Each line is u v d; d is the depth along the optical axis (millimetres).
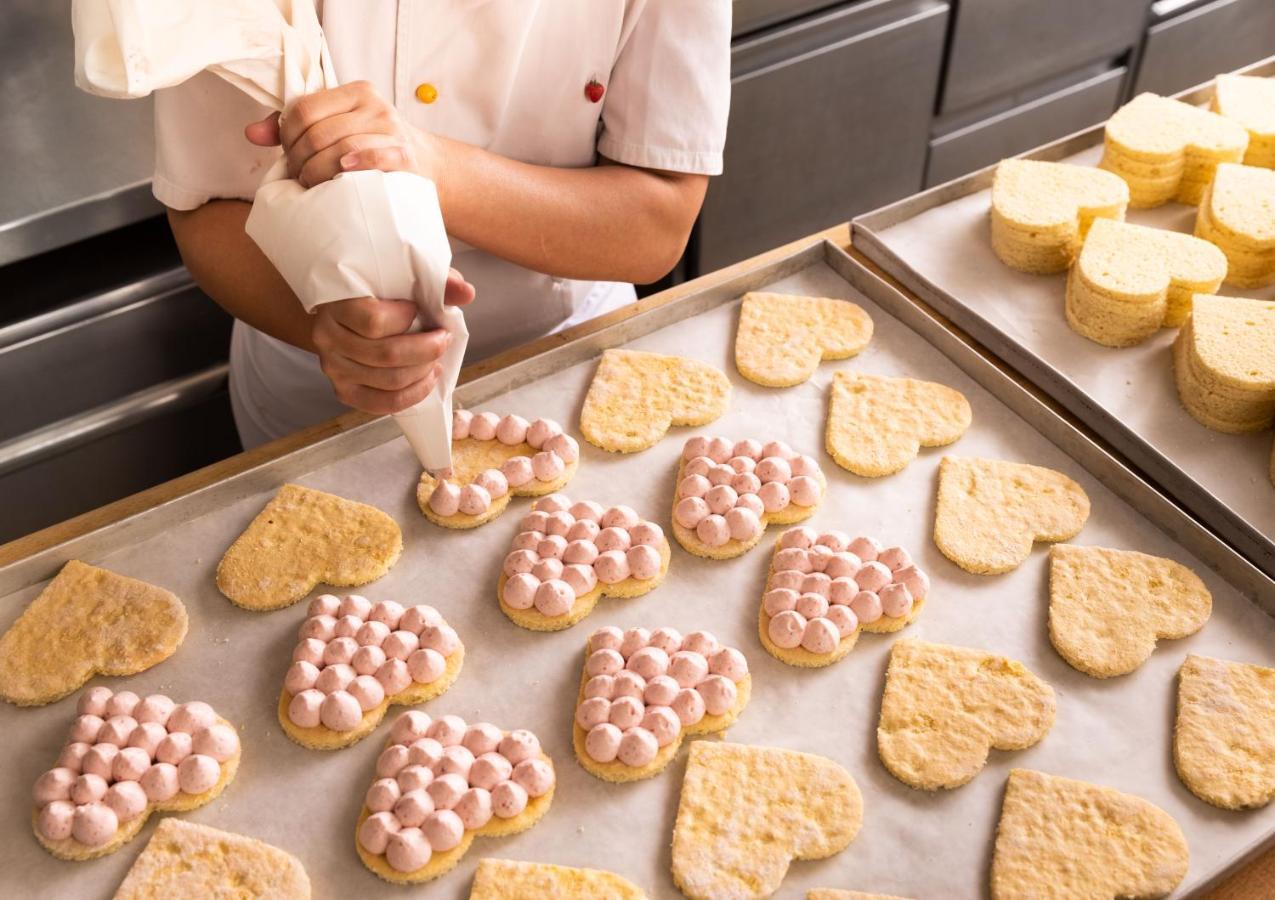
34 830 855
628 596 1000
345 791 876
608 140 1165
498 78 1094
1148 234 1272
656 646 943
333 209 814
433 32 1055
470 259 1222
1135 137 1373
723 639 971
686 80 1105
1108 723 907
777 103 1950
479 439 1110
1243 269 1269
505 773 870
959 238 1354
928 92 2139
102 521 1048
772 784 868
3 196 1385
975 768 874
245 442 1467
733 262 2139
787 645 948
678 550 1038
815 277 1282
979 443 1115
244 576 994
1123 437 1105
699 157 1136
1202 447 1118
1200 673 923
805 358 1182
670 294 1262
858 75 2012
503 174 1067
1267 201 1293
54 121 1494
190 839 840
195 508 1041
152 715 896
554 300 1296
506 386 1152
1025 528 1034
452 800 848
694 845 833
